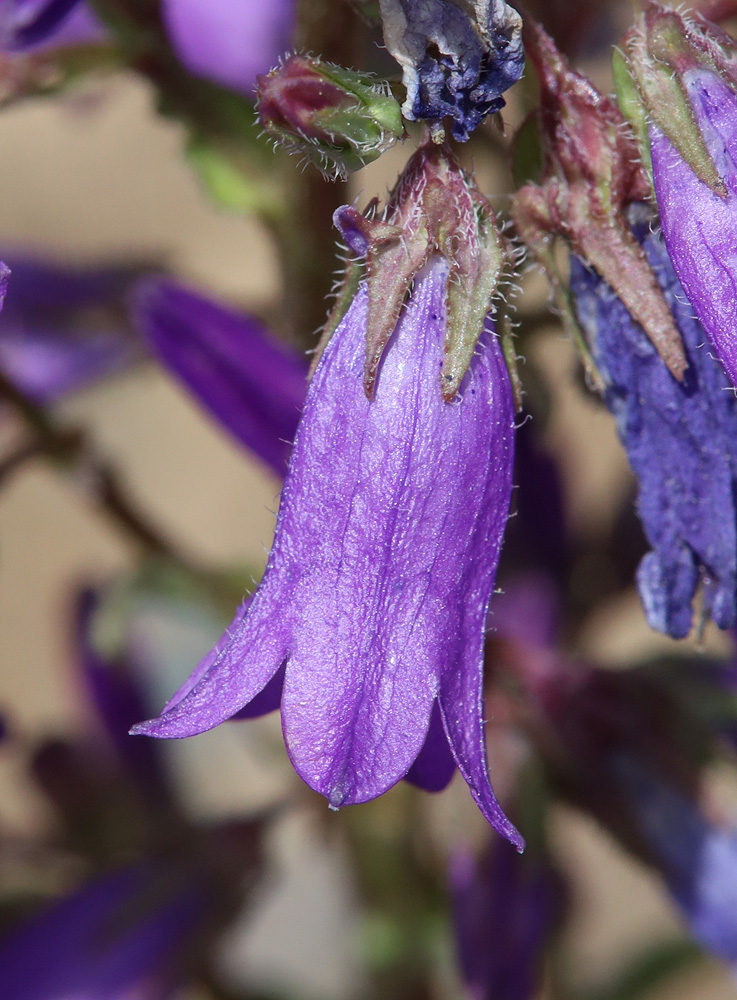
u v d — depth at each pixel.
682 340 0.11
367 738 0.10
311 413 0.11
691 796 0.14
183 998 0.16
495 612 0.14
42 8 0.12
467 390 0.11
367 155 0.11
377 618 0.11
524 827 0.14
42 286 0.15
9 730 0.15
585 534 0.15
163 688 0.18
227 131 0.13
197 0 0.14
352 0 0.11
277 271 0.14
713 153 0.11
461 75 0.11
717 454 0.11
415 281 0.11
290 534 0.11
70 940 0.15
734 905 0.14
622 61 0.11
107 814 0.16
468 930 0.14
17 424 0.15
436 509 0.11
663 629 0.11
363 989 0.21
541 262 0.11
